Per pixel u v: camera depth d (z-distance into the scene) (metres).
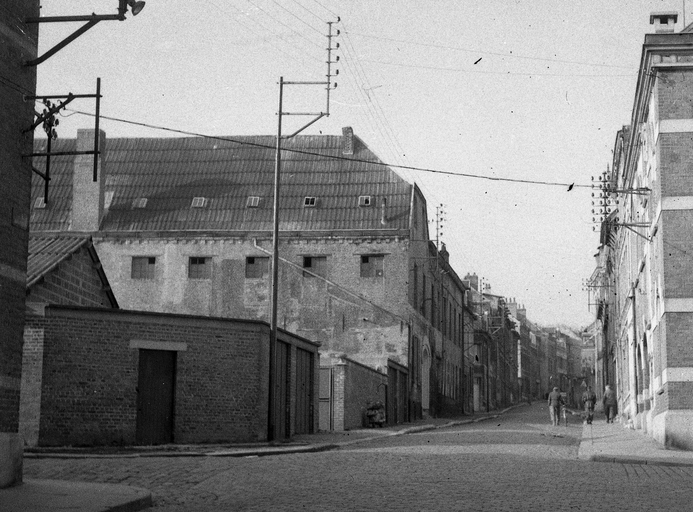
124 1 13.49
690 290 24.59
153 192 51.62
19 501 12.05
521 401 126.50
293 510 11.98
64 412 23.28
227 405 26.52
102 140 50.22
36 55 14.70
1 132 13.76
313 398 33.81
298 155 53.06
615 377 55.72
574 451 24.17
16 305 14.14
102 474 16.05
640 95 28.17
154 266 49.78
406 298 48.84
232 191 51.50
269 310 49.09
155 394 25.11
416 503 12.66
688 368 24.38
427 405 56.97
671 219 24.88
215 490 14.26
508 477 16.25
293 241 49.66
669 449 24.16
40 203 50.62
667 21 26.69
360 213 50.31
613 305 56.09
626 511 11.96
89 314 23.91
